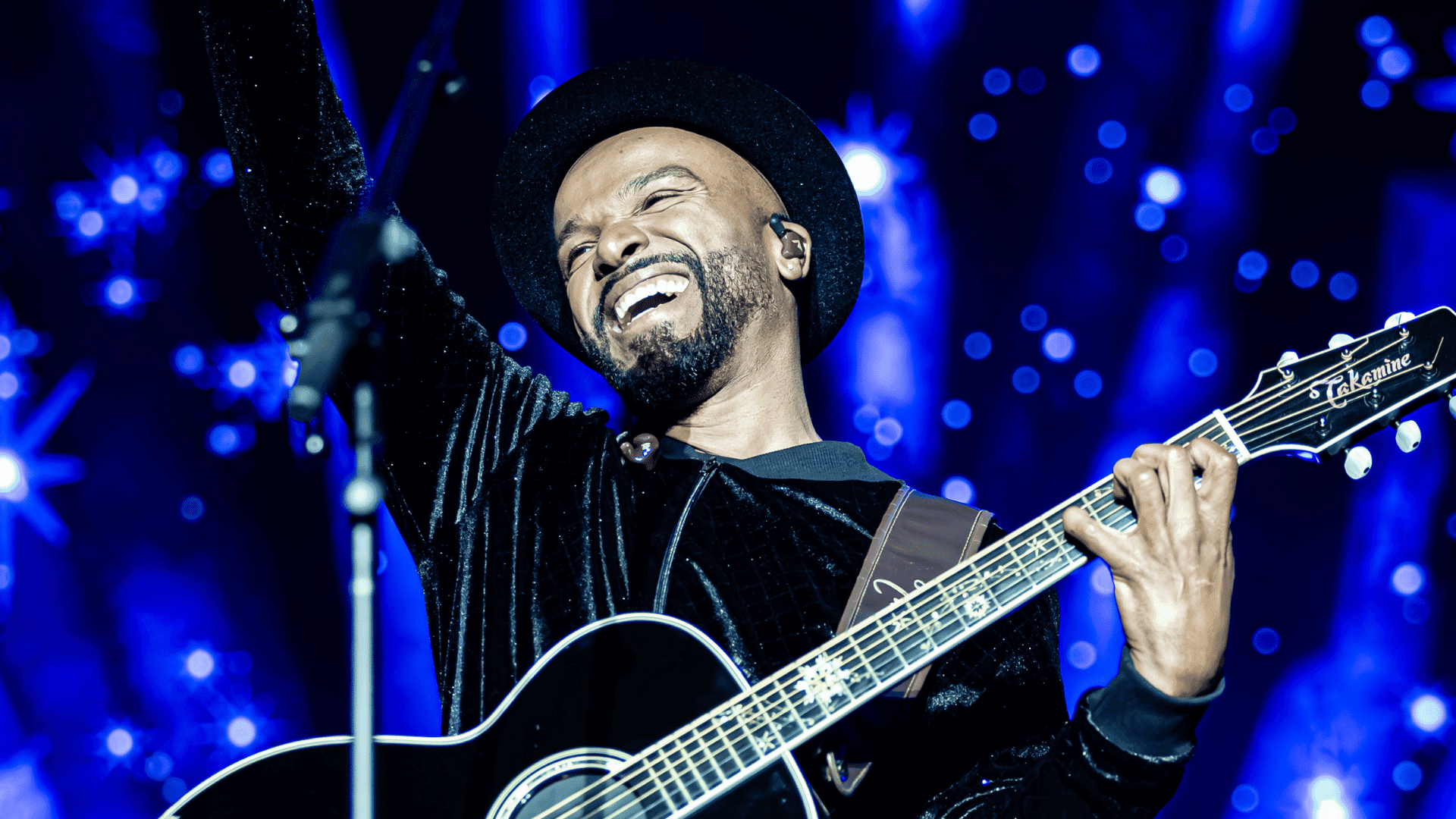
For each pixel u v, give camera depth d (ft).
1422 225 28.09
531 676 8.64
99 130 28.04
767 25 27.89
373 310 10.96
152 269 28.63
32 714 28.14
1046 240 28.96
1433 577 28.04
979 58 28.76
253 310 28.89
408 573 29.09
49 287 28.45
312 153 11.30
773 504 10.21
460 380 11.35
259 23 11.30
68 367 28.55
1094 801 8.13
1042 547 8.91
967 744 9.14
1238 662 28.48
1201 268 28.84
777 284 11.82
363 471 6.44
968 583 8.87
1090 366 28.86
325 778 8.38
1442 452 28.35
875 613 9.21
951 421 28.66
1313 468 29.01
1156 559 8.32
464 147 26.53
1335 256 28.53
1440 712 27.27
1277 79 28.66
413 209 26.32
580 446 10.98
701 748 8.32
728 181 11.94
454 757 8.46
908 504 10.27
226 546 29.07
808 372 29.27
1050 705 9.39
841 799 8.96
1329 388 9.34
